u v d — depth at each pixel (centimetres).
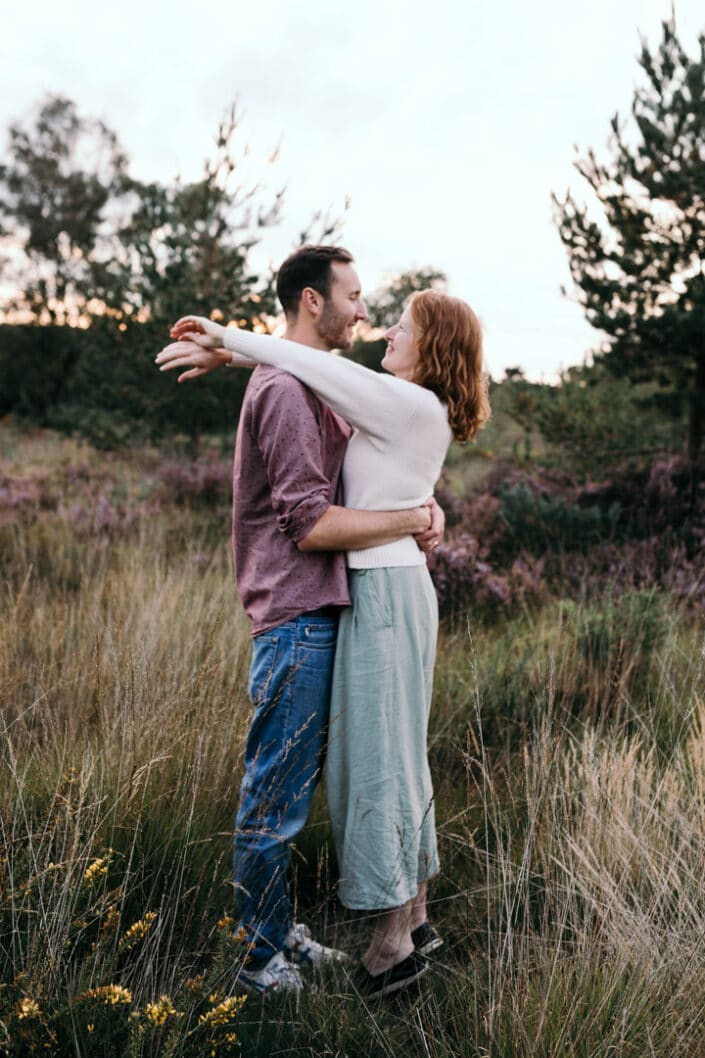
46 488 799
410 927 208
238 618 368
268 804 192
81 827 192
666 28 686
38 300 2448
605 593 427
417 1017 185
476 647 378
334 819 202
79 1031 153
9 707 270
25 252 2786
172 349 216
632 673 338
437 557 488
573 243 744
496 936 203
